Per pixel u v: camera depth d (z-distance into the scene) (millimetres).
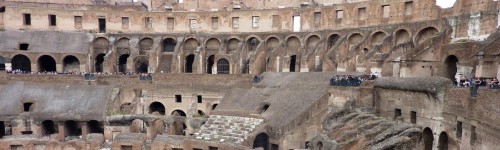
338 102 45219
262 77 58438
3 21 70125
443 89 31781
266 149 44562
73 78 61000
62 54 65500
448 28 46438
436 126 32375
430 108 33094
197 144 42688
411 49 46562
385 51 53281
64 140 47969
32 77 60219
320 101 44375
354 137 32594
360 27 59469
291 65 68875
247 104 50375
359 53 56031
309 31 66000
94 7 79750
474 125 27359
